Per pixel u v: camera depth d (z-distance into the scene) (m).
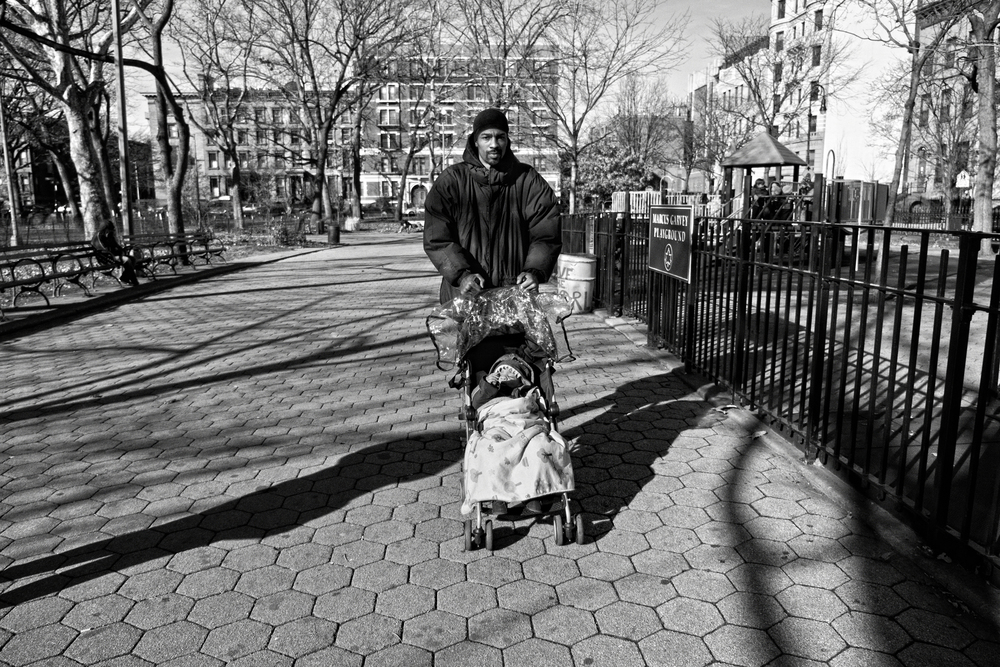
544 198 4.18
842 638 2.91
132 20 19.56
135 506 4.30
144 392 7.02
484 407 3.84
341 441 5.41
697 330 6.97
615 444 5.16
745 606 3.14
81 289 15.16
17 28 15.07
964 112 31.77
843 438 4.96
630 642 2.91
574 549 3.68
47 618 3.14
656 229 8.10
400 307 12.55
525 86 27.28
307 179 71.75
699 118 58.69
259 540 3.83
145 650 2.91
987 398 3.17
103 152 28.28
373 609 3.17
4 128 29.69
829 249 4.44
